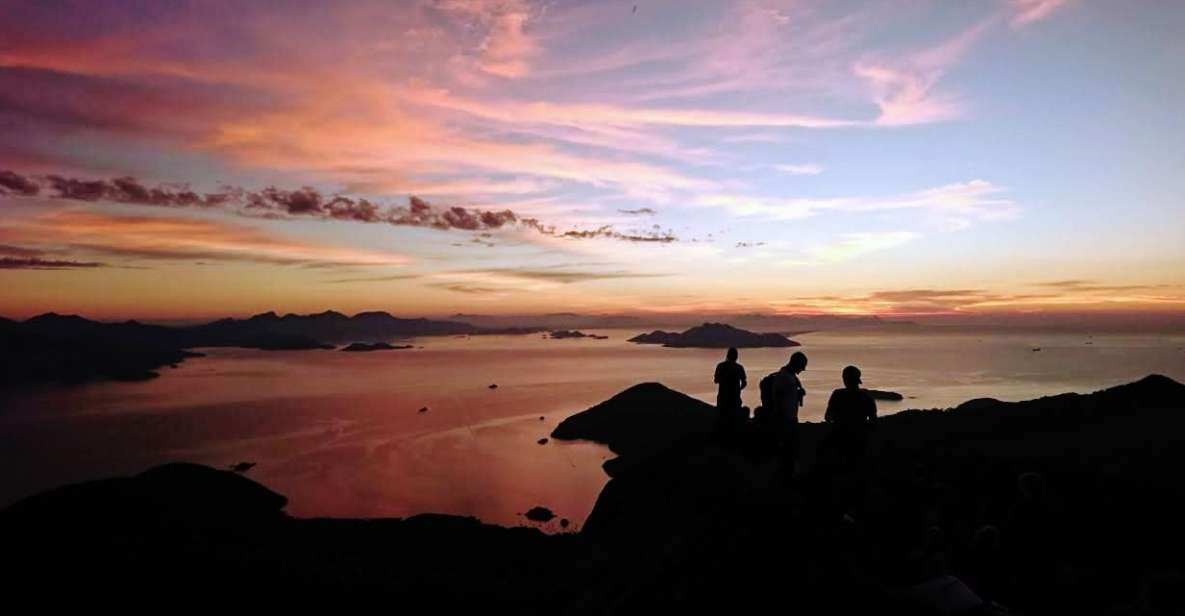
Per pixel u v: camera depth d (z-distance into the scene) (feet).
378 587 50.06
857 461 34.04
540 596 44.57
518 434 351.46
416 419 427.74
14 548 59.82
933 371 646.33
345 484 247.09
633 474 55.52
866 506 32.78
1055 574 25.89
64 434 386.52
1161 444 52.80
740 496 33.76
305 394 581.53
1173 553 28.63
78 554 58.34
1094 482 37.27
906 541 29.32
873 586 24.38
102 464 306.76
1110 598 24.95
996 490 37.55
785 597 25.22
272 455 317.42
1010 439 63.52
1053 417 71.00
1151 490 35.27
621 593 31.60
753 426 43.83
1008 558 26.58
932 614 22.02
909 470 41.24
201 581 52.34
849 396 34.27
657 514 41.47
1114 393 77.15
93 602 48.96
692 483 40.55
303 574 53.67
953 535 30.68
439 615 45.80
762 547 28.53
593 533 52.34
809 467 38.45
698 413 310.65
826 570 26.08
